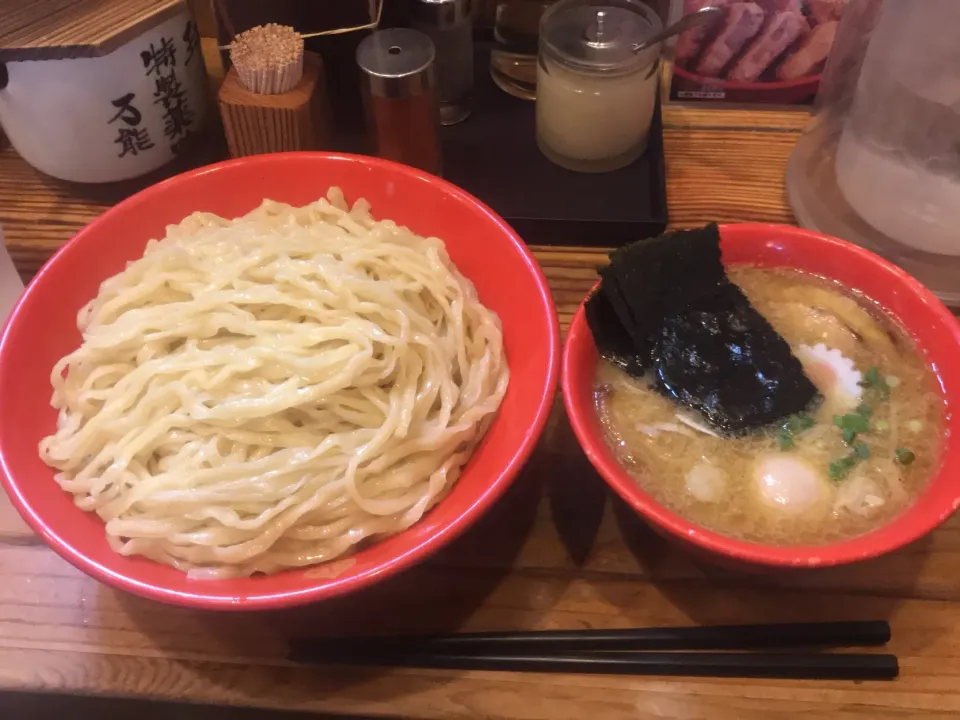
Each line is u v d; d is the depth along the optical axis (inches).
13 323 33.0
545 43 41.7
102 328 34.0
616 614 32.0
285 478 31.3
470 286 37.4
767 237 34.5
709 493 30.3
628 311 31.4
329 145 45.5
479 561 33.3
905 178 37.3
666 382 32.2
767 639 30.5
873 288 33.8
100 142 41.9
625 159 45.1
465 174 45.1
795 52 45.0
